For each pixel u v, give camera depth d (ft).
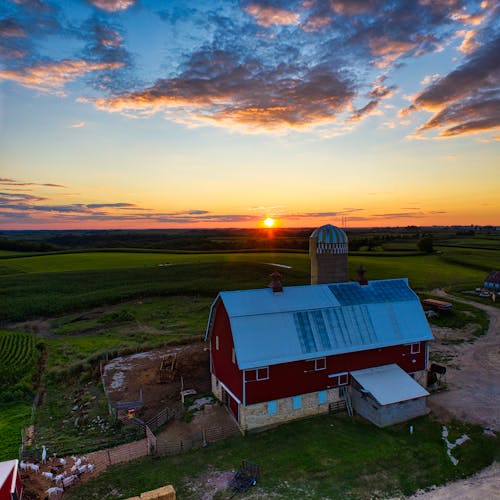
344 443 74.69
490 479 64.08
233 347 84.38
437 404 90.84
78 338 153.69
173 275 253.65
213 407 92.17
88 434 82.69
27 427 86.94
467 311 175.52
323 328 89.76
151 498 52.90
